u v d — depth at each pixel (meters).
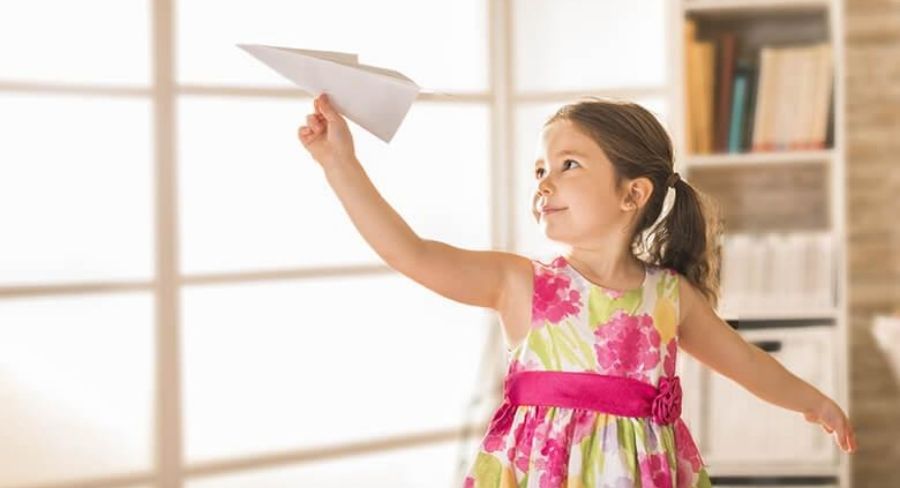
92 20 3.26
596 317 1.84
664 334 1.88
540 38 3.88
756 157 3.65
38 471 3.22
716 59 3.71
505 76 3.86
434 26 3.80
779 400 2.02
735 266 3.65
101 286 3.25
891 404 4.11
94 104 3.26
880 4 4.08
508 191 3.88
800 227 3.96
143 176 3.32
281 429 3.59
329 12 3.64
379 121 1.70
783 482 3.66
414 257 1.77
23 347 3.19
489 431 1.87
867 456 4.12
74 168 3.25
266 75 3.53
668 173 1.93
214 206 3.47
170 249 3.33
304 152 3.60
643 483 1.79
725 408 3.64
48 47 3.23
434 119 3.81
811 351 3.63
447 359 3.86
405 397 3.79
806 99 3.67
